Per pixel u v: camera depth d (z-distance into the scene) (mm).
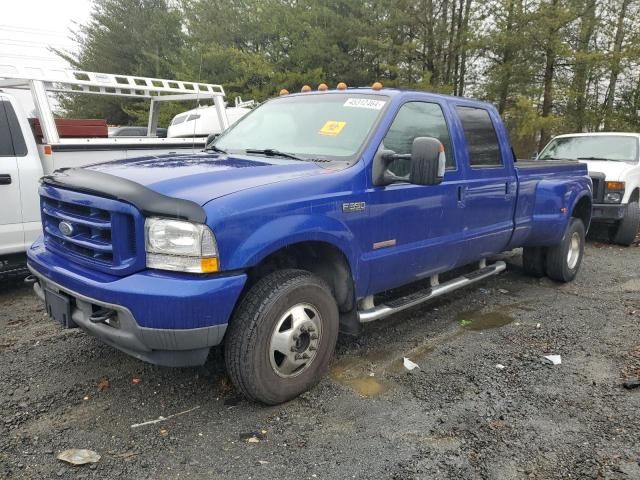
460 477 2771
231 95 22844
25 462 2822
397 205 4000
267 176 3363
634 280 6883
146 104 24031
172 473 2758
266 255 3117
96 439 3039
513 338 4703
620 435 3162
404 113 4254
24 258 6102
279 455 2926
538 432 3193
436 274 4785
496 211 5219
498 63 18078
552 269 6426
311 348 3496
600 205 9070
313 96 4652
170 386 3656
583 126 18156
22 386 3643
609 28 16859
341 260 3713
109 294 2926
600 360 4250
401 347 4441
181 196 2930
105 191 3006
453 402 3535
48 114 6328
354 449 2990
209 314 2910
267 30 22500
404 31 19094
